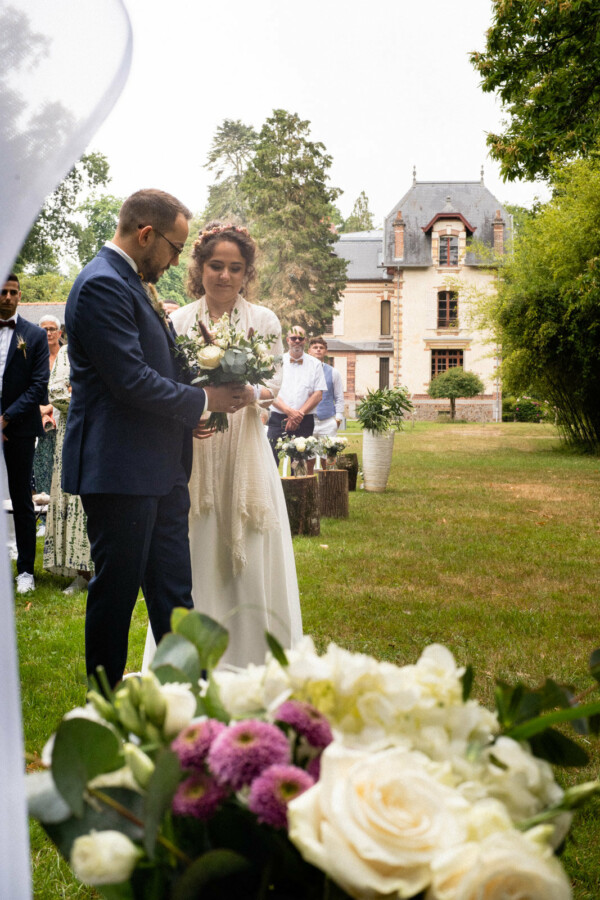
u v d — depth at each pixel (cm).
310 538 738
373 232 5353
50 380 521
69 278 5191
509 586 564
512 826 85
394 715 92
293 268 4100
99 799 91
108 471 266
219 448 314
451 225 4622
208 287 326
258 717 99
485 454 1808
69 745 89
